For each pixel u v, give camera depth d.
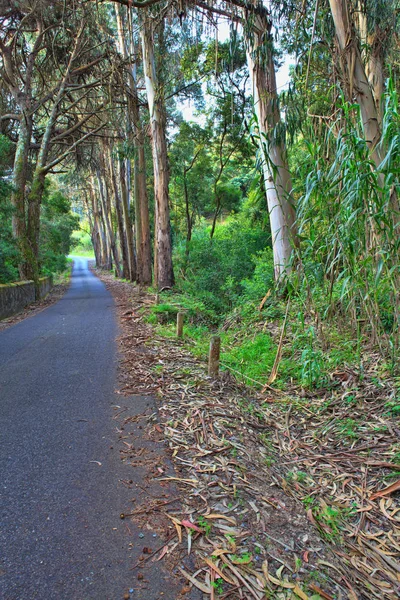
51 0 13.48
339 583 1.98
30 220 17.20
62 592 1.82
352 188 3.46
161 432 3.47
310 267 4.37
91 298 17.39
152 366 5.52
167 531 2.23
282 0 6.80
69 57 17.44
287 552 2.14
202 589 1.85
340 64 4.73
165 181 15.22
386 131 3.37
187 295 14.26
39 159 17.83
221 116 20.11
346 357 5.23
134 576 1.92
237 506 2.49
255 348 6.66
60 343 7.31
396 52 7.21
